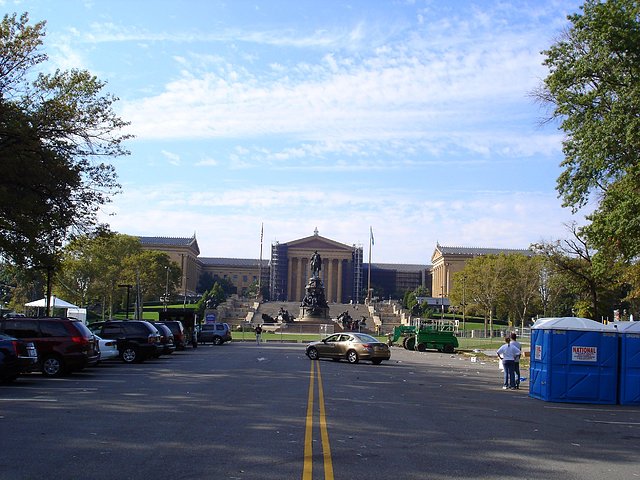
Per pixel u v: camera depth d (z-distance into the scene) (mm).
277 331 99812
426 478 9430
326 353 39625
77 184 32875
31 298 91000
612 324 22500
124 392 19859
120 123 33969
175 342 46188
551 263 59781
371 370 33094
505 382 25641
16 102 31594
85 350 25359
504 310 97938
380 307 146500
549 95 32781
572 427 15578
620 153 29219
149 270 95438
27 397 18312
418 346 60188
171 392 20000
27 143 29734
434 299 172750
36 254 34812
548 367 21547
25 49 31594
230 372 28578
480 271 94562
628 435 14680
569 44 31172
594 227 31422
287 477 9203
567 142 31859
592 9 29125
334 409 16797
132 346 33719
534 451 11977
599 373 21500
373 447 11688
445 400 20344
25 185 30484
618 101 28125
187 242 185000
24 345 22312
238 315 131125
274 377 26406
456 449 11852
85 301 94188
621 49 28656
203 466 9797
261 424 13953
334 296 189375
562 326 21703
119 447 11195
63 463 9930
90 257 90438
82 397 18422
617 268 42688
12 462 9977
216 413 15500
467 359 49906
